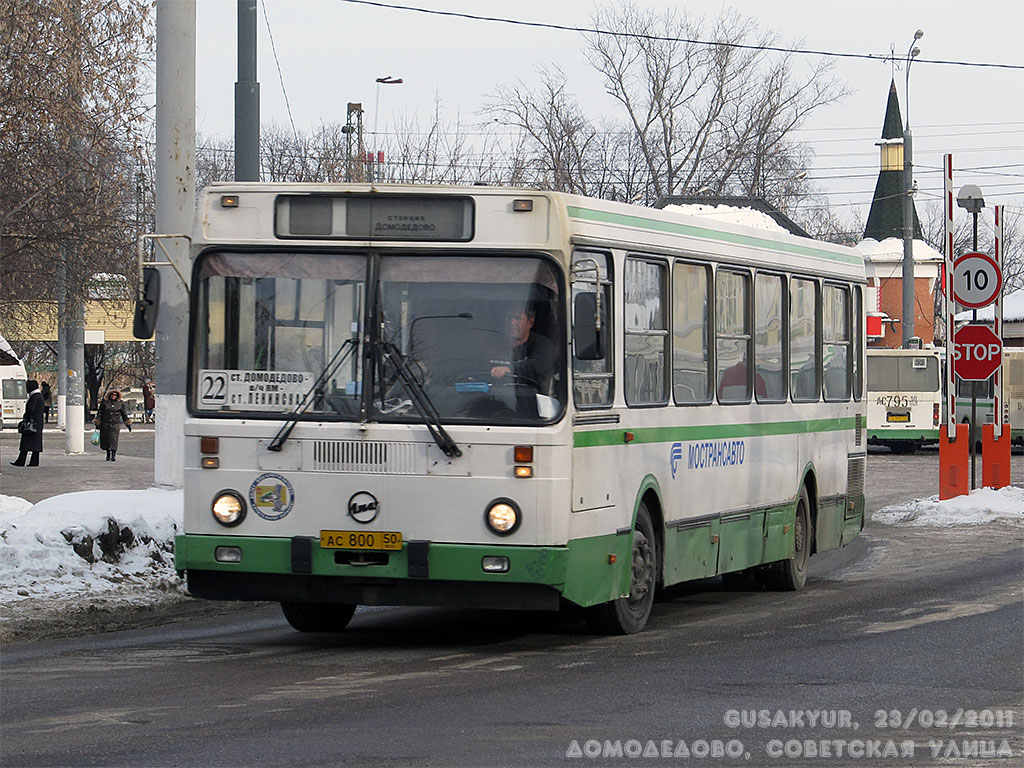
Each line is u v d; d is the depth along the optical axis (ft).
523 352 40.34
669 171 225.15
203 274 42.01
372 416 40.63
